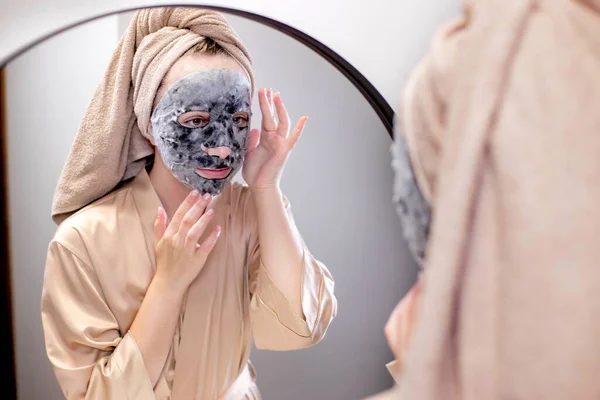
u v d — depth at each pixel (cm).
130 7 67
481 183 24
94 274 82
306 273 89
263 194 86
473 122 24
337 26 74
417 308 28
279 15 72
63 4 64
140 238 84
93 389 77
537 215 22
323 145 131
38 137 138
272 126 85
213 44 80
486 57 24
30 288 140
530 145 23
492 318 24
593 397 22
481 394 24
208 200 80
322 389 143
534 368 23
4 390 138
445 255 24
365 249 130
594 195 22
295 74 129
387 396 34
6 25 62
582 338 22
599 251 22
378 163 127
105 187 86
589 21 24
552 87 23
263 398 148
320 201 133
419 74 29
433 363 25
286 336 88
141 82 80
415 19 73
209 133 78
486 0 25
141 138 88
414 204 30
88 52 138
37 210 140
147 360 78
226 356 89
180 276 79
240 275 92
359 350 137
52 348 80
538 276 23
